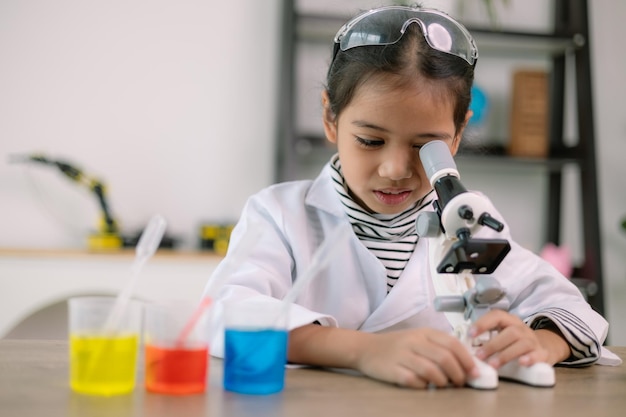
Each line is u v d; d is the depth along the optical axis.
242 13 2.69
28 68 2.57
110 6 2.61
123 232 2.59
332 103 1.18
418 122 1.04
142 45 2.63
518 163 2.70
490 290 0.86
